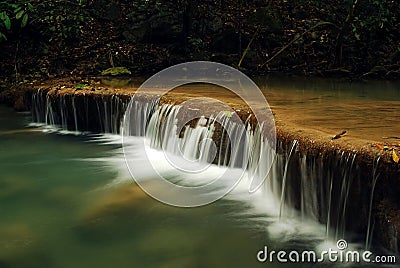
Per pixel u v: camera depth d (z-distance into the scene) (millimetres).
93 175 6801
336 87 9695
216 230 4973
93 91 9211
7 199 5969
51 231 5090
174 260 4457
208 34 14352
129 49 13906
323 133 4961
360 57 13211
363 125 5348
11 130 9461
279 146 5254
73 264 4410
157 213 5426
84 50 13805
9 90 11398
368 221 4250
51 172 6988
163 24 14234
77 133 9266
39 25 13703
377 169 4133
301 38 13906
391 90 9188
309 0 15773
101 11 15500
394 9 13727
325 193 4621
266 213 5340
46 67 12930
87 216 5434
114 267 4348
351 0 12266
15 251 4660
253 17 14453
